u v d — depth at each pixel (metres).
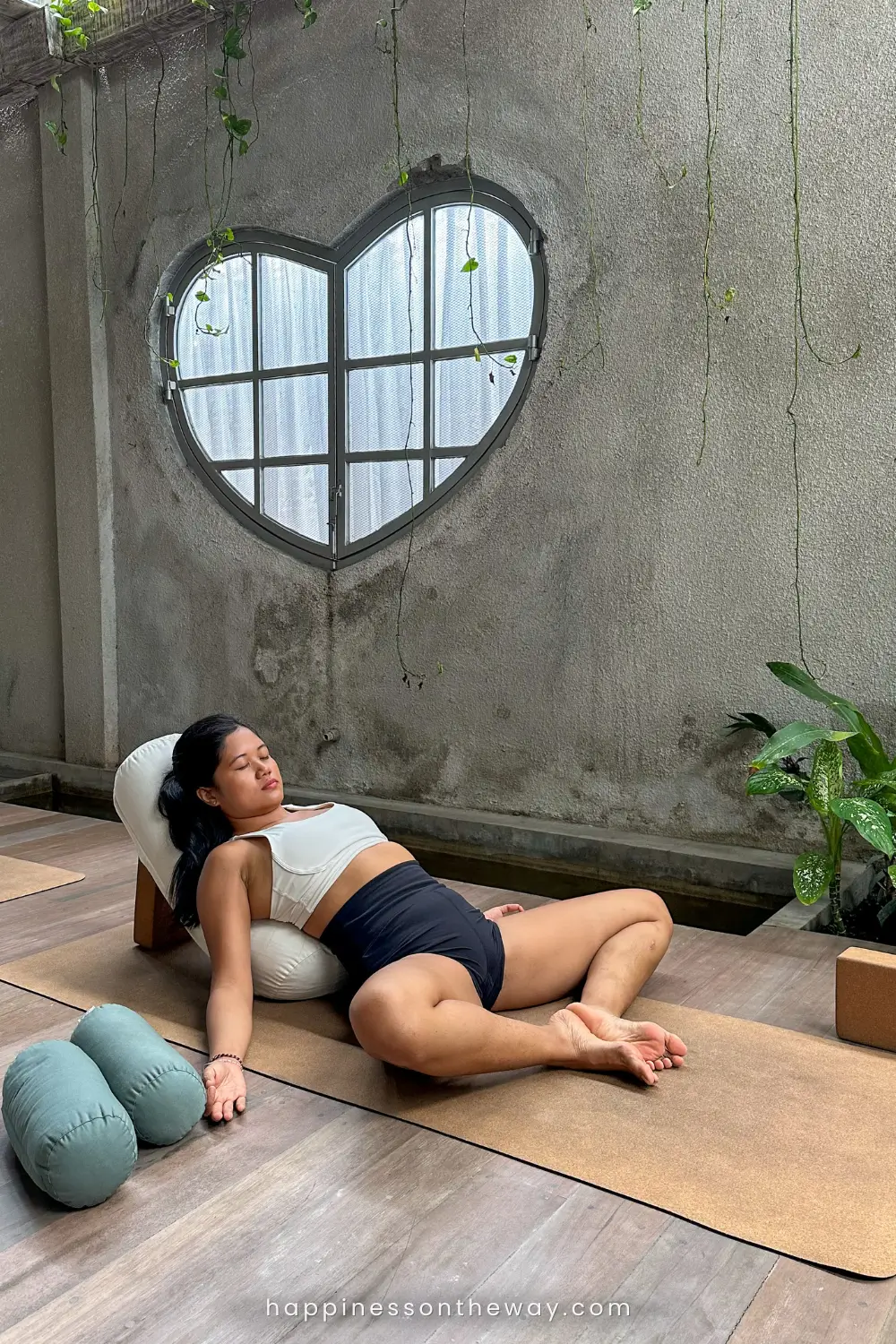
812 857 2.84
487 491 3.85
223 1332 1.27
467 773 3.99
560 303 3.66
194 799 2.30
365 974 2.07
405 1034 1.73
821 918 2.95
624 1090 1.88
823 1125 1.76
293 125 4.19
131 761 2.47
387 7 3.91
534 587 3.78
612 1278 1.37
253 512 4.50
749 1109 1.81
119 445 4.80
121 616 4.90
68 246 4.77
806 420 3.25
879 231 3.11
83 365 4.78
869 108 3.10
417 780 4.12
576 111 3.57
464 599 3.94
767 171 3.26
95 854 3.64
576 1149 1.67
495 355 3.87
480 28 3.73
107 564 4.88
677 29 3.37
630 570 3.58
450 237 3.94
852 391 3.18
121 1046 1.74
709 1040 2.10
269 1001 2.30
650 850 3.43
